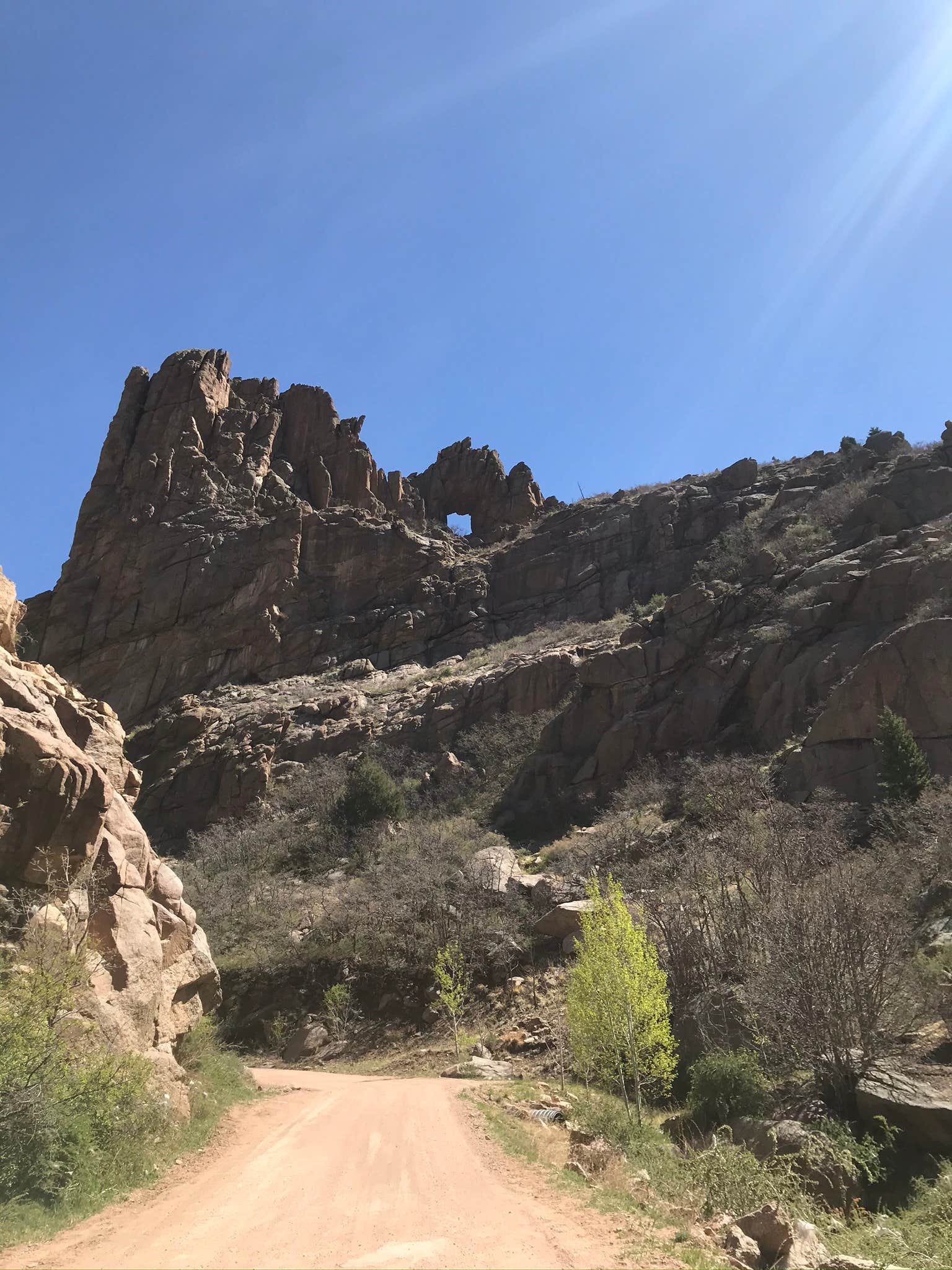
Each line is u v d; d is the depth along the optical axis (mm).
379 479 94250
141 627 77625
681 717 44594
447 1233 8094
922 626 34281
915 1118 14836
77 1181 9664
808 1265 8711
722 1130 15555
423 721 58219
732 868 25656
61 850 13008
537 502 100188
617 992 18578
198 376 91188
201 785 59375
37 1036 10320
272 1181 10586
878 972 16859
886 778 30266
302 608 78312
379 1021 31094
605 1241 7957
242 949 36875
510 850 39188
